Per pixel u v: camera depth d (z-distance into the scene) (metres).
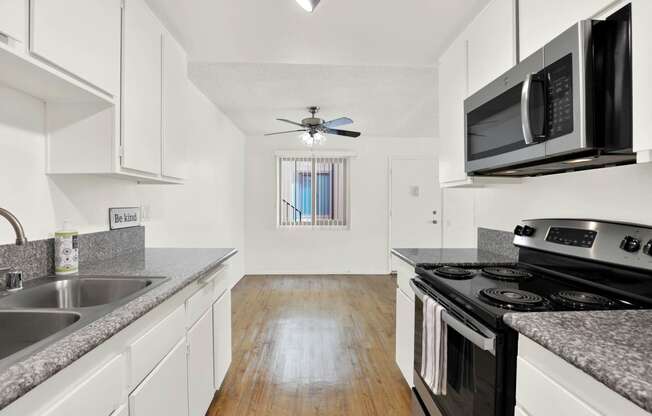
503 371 1.02
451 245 5.70
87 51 1.24
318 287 4.69
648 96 0.85
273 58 2.40
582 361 0.68
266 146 5.50
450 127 2.13
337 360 2.52
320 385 2.18
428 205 5.66
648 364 0.65
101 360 0.85
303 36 2.08
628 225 1.23
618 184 1.33
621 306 1.10
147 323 1.09
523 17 1.45
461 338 1.26
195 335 1.56
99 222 1.86
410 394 2.09
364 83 3.13
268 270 5.53
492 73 1.66
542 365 0.84
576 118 1.03
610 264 1.25
